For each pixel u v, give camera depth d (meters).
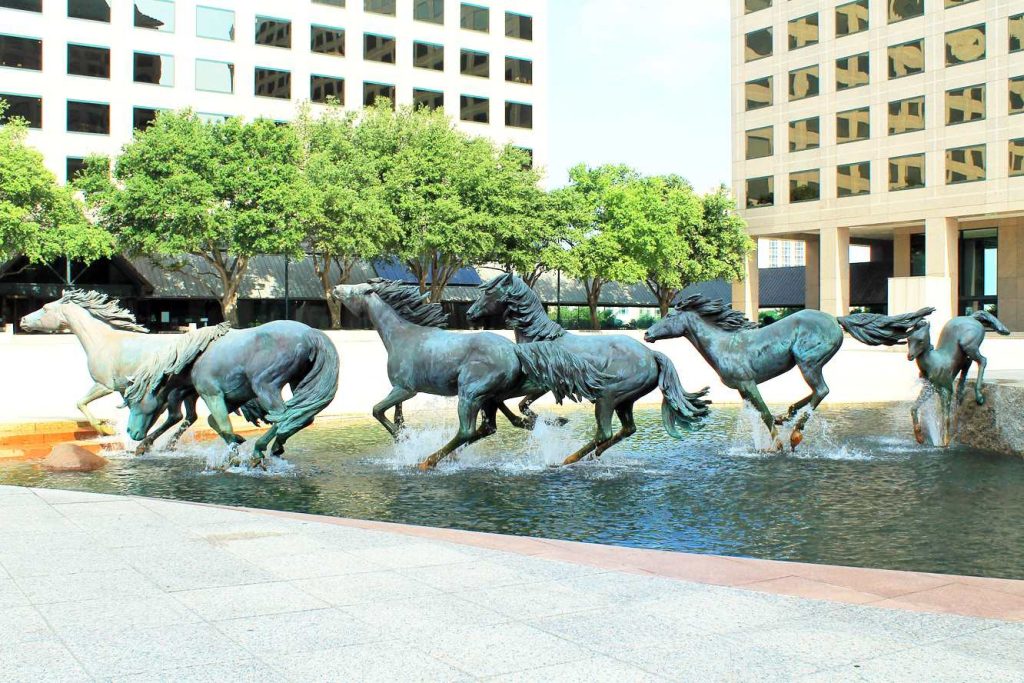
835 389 22.67
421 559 6.67
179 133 46.47
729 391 22.42
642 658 4.66
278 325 12.03
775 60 67.56
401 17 67.81
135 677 4.36
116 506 8.54
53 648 4.75
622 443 14.45
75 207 45.75
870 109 62.50
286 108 63.22
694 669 4.51
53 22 54.97
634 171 61.75
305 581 6.04
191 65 59.66
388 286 12.45
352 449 13.63
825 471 11.97
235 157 45.94
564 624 5.20
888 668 4.54
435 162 50.94
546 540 7.49
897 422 17.17
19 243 41.47
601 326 73.69
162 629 5.05
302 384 12.05
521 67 73.56
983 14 57.03
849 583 6.16
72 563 6.46
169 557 6.64
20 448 13.31
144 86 58.06
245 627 5.10
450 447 12.04
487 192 50.62
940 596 5.84
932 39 59.38
